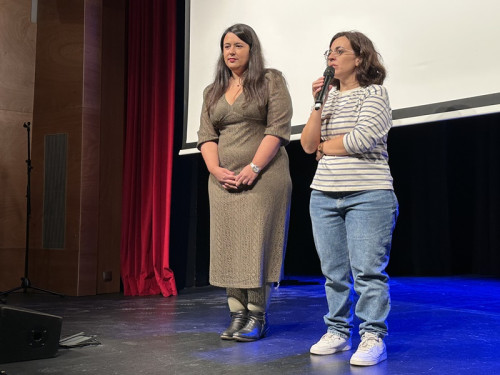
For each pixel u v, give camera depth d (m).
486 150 6.02
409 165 6.23
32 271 4.79
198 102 4.11
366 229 2.19
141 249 4.61
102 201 4.67
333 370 2.07
